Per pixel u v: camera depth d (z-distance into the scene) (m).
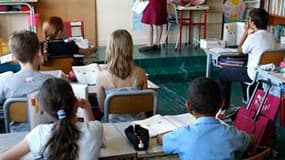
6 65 3.67
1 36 6.54
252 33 4.49
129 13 7.22
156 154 2.03
